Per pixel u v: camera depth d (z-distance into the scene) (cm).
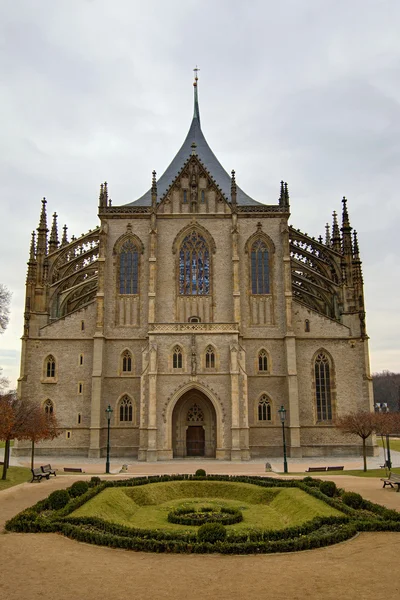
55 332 8381
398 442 11506
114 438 8025
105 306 8412
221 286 8494
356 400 8288
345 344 8431
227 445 7475
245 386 7656
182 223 8688
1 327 6988
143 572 2325
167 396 7606
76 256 9581
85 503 3603
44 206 9038
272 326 8394
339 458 7856
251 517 3672
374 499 4044
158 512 3881
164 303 8444
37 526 3017
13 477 5462
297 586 2144
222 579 2236
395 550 2619
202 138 10069
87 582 2189
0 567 2372
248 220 8744
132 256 8650
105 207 8700
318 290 9181
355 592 2072
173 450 7912
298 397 8219
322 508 3453
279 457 7969
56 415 8150
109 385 8181
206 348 7762
